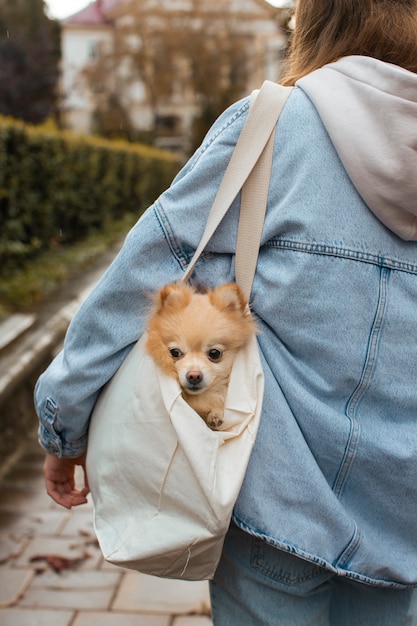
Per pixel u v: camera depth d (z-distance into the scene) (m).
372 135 1.41
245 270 1.51
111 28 52.62
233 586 1.58
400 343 1.48
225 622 1.61
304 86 1.52
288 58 1.87
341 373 1.47
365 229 1.46
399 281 1.47
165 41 41.38
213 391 1.50
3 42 18.88
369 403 1.50
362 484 1.51
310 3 1.67
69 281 8.32
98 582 3.14
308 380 1.48
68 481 1.93
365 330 1.46
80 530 3.63
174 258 1.56
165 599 3.00
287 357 1.49
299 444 1.45
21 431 5.00
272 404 1.46
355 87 1.46
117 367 1.59
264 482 1.45
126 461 1.48
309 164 1.46
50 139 9.52
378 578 1.51
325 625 1.63
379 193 1.42
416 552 1.56
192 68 41.78
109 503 1.51
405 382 1.50
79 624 2.83
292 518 1.45
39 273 8.29
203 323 1.46
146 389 1.48
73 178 11.09
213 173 1.53
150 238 1.53
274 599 1.55
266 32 42.25
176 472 1.42
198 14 41.81
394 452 1.47
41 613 2.91
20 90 18.23
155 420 1.45
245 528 1.44
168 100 45.44
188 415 1.41
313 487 1.45
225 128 1.55
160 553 1.43
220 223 1.54
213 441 1.39
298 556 1.43
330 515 1.46
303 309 1.45
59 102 23.05
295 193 1.46
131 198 16.92
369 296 1.45
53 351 6.00
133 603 2.97
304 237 1.45
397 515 1.53
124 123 42.50
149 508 1.47
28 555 3.38
